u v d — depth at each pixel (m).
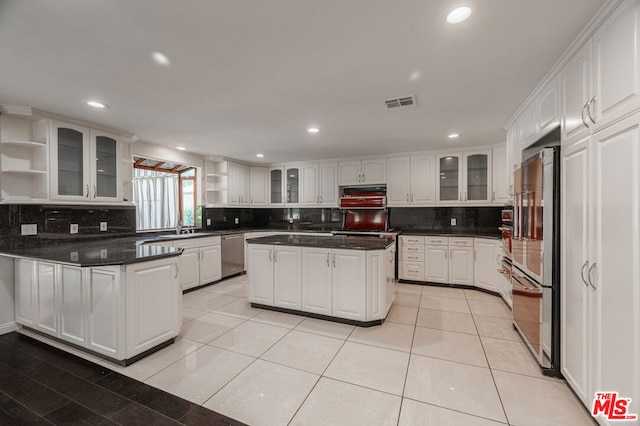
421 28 1.56
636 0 1.20
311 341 2.57
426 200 4.79
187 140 4.00
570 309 1.80
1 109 2.67
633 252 1.23
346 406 1.73
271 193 6.14
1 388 1.91
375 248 2.88
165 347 2.46
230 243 4.95
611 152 1.37
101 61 1.87
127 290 2.15
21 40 1.62
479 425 1.57
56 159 2.90
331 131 3.58
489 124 3.31
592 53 1.53
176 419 1.62
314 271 3.08
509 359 2.26
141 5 1.35
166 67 1.96
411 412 1.67
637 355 1.22
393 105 2.70
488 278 3.98
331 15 1.44
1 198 2.76
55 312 2.47
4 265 2.75
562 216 1.91
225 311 3.34
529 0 1.34
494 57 1.86
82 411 1.69
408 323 2.99
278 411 1.69
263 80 2.17
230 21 1.48
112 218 3.69
